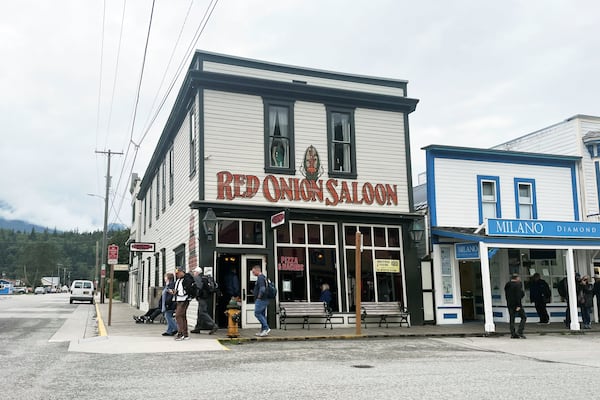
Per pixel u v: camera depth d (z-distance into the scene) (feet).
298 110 57.52
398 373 28.58
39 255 474.90
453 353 37.93
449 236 58.13
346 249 57.00
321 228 56.44
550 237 56.49
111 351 37.60
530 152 72.84
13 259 538.47
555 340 47.67
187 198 59.06
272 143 56.29
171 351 37.70
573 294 55.98
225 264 53.01
